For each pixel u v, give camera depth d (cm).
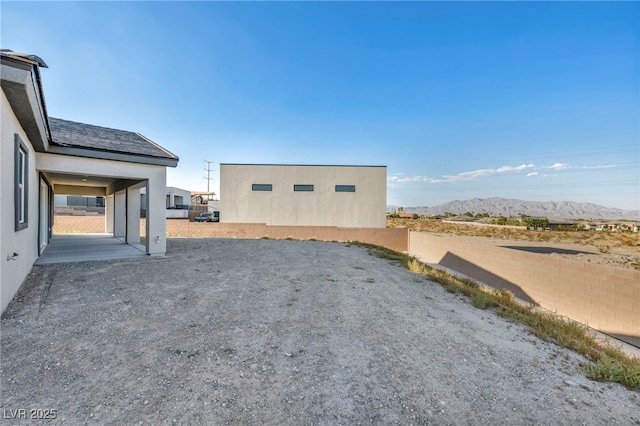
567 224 3609
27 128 516
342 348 344
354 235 1875
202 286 579
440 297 601
